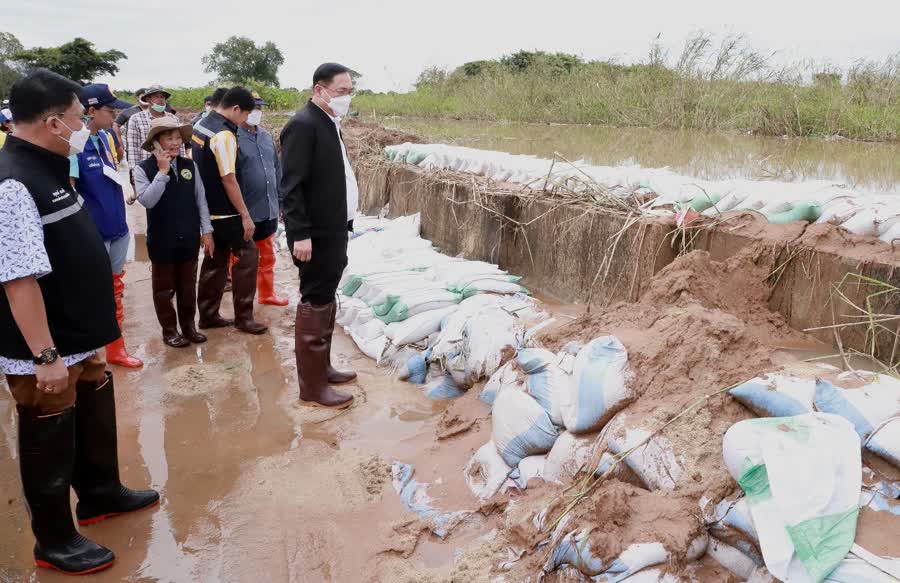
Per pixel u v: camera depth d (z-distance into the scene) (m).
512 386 3.49
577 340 3.61
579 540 2.36
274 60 47.88
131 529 3.10
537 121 18.05
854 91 12.14
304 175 3.96
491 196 6.36
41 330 2.54
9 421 4.27
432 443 3.72
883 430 2.24
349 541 2.96
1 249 2.45
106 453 3.11
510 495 3.06
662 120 14.60
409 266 5.94
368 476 3.42
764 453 2.22
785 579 2.02
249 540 2.99
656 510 2.39
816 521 2.07
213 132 5.43
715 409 2.65
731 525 2.26
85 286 2.77
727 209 4.48
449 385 4.34
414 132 12.70
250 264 5.60
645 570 2.26
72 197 2.77
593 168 6.18
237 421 4.12
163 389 4.59
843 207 3.90
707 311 3.18
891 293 3.32
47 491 2.75
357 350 5.25
